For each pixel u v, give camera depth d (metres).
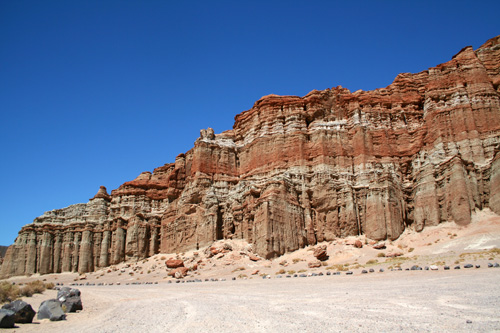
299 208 76.31
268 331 18.12
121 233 101.25
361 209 75.06
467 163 70.56
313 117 86.50
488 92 77.44
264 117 90.56
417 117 84.50
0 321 20.64
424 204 71.00
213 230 83.12
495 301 22.16
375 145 81.69
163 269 79.12
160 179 112.00
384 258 60.03
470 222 64.56
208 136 98.25
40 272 101.50
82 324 22.16
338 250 67.19
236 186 87.44
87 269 100.75
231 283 51.78
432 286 30.84
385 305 23.69
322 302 26.55
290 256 69.75
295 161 82.50
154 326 20.80
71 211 111.38
